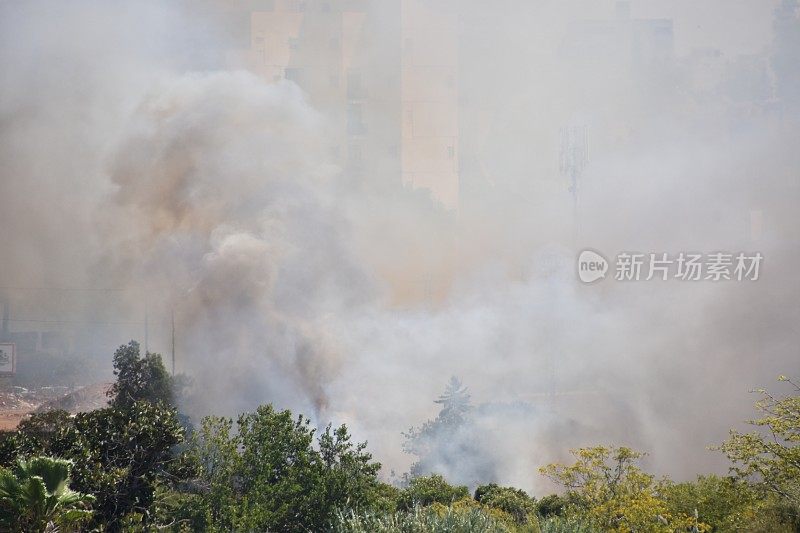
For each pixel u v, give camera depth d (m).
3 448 81.69
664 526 80.00
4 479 63.78
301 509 82.75
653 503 81.62
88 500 71.69
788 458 84.00
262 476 84.31
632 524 81.19
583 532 79.81
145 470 83.50
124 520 78.06
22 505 63.47
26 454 81.75
